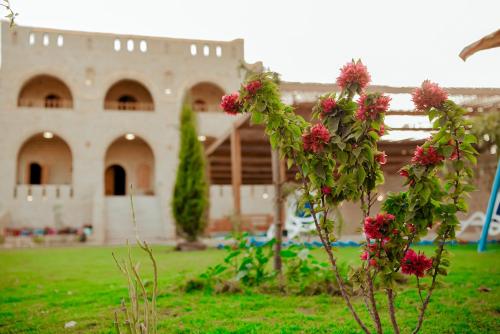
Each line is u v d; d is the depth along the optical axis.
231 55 38.50
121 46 36.97
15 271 11.26
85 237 27.70
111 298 6.94
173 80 37.41
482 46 5.20
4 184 33.06
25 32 35.41
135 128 36.22
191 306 6.16
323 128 3.26
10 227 31.41
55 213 31.66
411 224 3.30
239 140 18.59
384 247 3.21
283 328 4.83
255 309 5.92
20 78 34.84
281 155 3.51
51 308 6.38
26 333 5.02
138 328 2.96
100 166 35.12
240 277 7.20
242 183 32.53
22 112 34.47
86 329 5.13
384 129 3.41
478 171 17.53
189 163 19.27
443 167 3.29
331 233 3.51
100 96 36.00
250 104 3.56
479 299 6.09
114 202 32.78
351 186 3.36
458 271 8.72
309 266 8.00
